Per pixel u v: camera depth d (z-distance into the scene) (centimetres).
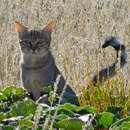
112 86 969
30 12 1922
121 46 1159
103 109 938
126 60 1143
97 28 1755
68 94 1010
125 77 1177
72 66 1420
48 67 1266
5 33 1731
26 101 801
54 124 704
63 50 1573
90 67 1283
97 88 968
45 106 820
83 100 957
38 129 682
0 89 1460
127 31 1703
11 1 1978
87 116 757
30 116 743
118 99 949
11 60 1562
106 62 1395
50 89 1067
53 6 1930
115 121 781
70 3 1916
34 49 1275
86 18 1823
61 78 1239
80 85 1169
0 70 1519
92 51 1532
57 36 1686
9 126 684
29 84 1272
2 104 854
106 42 1177
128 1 1858
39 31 1330
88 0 1909
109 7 1878
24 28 1342
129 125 707
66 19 1823
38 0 1956
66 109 784
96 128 781
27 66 1269
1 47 1633
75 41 1630
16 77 1491
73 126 705
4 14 1894
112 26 1747
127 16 1800
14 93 1002
